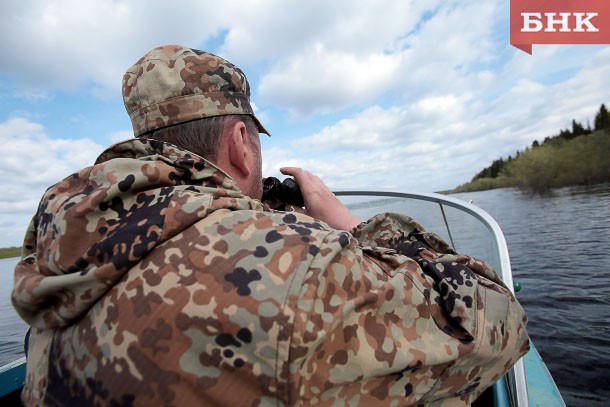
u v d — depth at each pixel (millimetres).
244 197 573
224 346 414
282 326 404
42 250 526
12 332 5984
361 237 821
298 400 419
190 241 460
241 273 433
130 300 437
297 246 456
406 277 538
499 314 600
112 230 475
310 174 944
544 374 1477
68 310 472
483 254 1612
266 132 809
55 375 490
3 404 1396
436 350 505
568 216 14781
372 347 465
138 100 654
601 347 4188
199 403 414
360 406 479
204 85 646
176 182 531
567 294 6082
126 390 418
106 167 521
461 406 629
